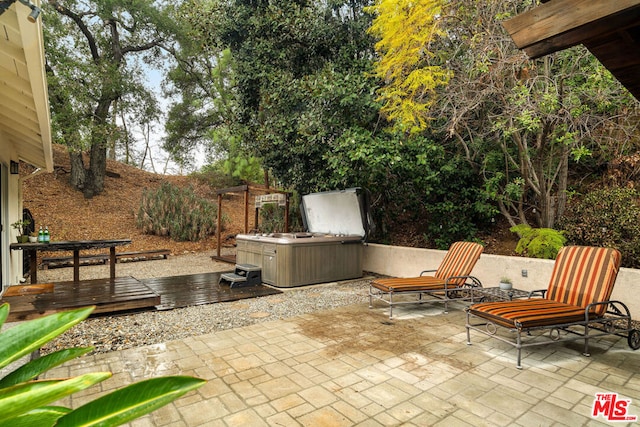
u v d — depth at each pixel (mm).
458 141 6973
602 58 1870
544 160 6305
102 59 11812
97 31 12578
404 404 2244
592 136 5242
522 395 2365
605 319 3137
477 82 5266
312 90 6645
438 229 7129
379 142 5938
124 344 3230
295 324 3861
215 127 13891
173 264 8297
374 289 5691
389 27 5445
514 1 4996
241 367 2771
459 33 5605
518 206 6781
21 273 6793
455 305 4797
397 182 7109
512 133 5734
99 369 2717
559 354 3104
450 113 5977
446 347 3227
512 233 6891
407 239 8125
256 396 2332
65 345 3188
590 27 1589
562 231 5469
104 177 13242
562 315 2982
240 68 8031
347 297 5152
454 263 4746
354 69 6867
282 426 2000
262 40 7426
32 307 3670
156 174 17469
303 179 7828
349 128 6363
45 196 11555
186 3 8672
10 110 4133
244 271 6035
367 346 3230
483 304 3348
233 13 7809
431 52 5656
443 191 6875
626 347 3281
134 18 12547
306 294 5324
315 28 7066
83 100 10672
